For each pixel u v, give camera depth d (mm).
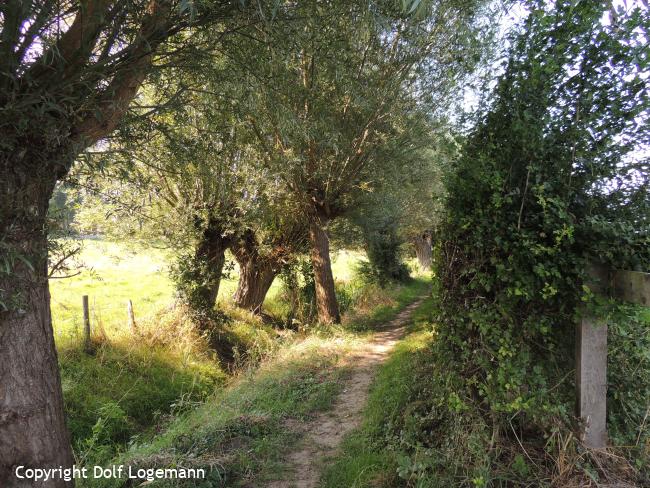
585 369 2846
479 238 3115
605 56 2727
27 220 2561
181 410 6883
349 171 10234
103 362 7633
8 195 2451
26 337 2662
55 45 2324
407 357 6754
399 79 8500
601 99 2814
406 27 6383
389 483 3508
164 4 2895
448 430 3607
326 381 6918
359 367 7824
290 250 12828
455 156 3535
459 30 5680
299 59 4352
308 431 5074
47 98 2443
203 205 9328
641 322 3088
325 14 3875
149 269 15484
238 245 12359
